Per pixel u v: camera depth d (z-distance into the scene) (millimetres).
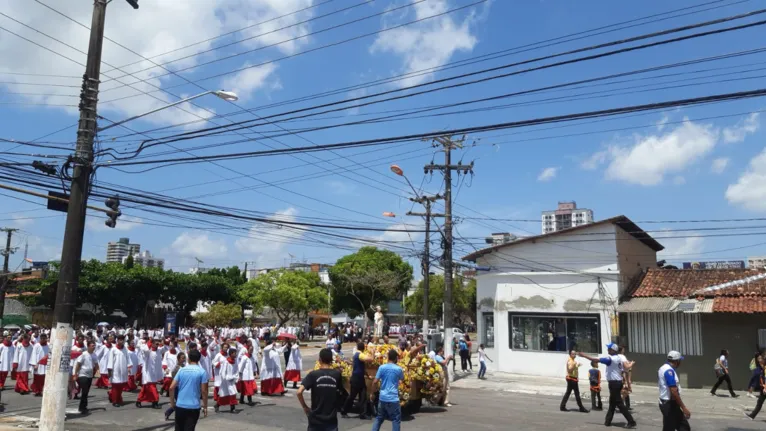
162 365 17156
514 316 26875
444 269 25609
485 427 13148
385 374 10414
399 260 63438
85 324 48500
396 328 61250
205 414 12914
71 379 16406
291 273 52688
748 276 23766
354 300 62750
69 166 12750
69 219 11898
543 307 26078
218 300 55719
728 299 22281
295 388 19391
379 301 62719
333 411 7988
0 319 42875
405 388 14555
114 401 15336
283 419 13680
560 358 25359
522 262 27016
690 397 19750
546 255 26453
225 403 14695
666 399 9945
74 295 11695
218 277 56250
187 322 56500
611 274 24891
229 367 14844
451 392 20531
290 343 19953
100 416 13773
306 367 28828
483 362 24953
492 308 27500
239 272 64188
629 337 24125
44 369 17469
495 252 27812
